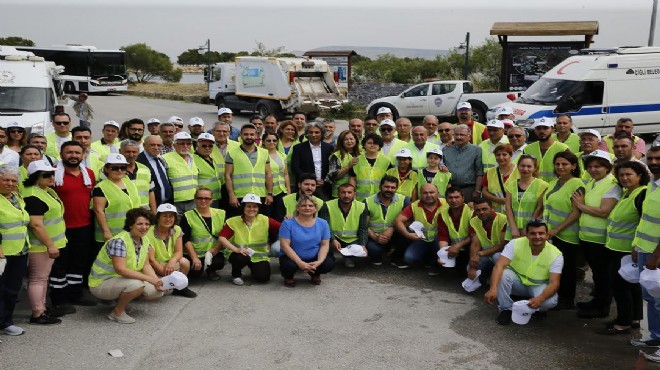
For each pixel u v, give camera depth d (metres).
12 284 5.97
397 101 25.09
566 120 8.84
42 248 6.25
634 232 6.07
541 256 6.45
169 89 41.91
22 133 8.27
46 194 6.26
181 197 8.11
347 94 28.73
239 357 5.71
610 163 6.48
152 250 6.97
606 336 6.26
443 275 8.27
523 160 7.25
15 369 5.36
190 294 7.29
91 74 38.19
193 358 5.67
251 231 7.77
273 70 25.38
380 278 8.11
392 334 6.29
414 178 8.80
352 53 31.31
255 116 10.70
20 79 14.42
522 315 6.33
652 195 5.63
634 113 18.39
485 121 23.17
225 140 9.03
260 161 8.75
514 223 7.34
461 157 8.75
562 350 5.94
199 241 7.75
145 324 6.43
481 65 35.25
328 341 6.09
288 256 7.59
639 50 18.48
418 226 8.12
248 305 7.04
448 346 6.02
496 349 5.96
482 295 7.51
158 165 7.96
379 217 8.46
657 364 5.62
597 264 6.57
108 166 6.81
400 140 9.35
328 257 7.87
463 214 7.84
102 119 25.81
